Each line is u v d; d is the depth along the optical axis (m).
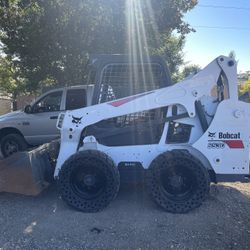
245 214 6.52
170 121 6.88
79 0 12.70
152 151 6.89
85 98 11.48
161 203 6.51
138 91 7.12
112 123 7.01
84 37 13.08
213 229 5.87
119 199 7.21
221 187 8.09
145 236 5.62
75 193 6.63
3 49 15.62
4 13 13.59
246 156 6.71
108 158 6.61
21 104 25.75
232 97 6.70
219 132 6.70
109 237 5.59
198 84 6.80
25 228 5.91
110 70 7.13
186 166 6.48
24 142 11.85
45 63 13.84
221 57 6.77
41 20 13.01
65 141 6.99
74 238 5.55
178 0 13.66
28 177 6.86
